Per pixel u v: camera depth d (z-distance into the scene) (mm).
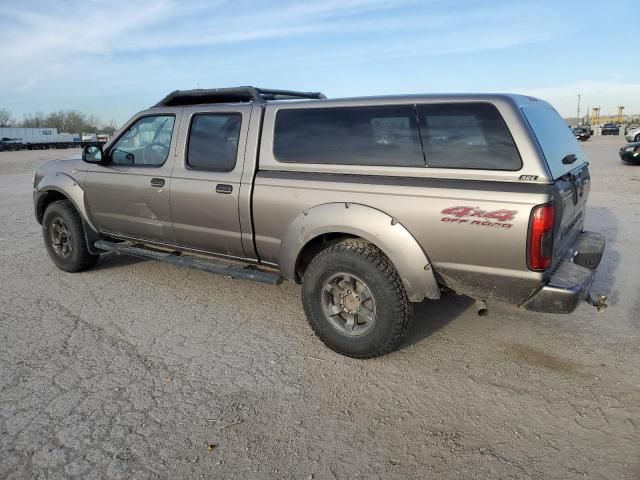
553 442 2799
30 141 79375
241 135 4223
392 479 2545
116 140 5207
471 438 2848
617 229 7734
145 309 4727
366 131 3637
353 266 3527
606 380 3398
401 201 3367
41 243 7496
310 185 3777
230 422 2998
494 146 3158
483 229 3113
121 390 3332
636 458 2656
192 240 4668
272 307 4758
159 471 2598
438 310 4605
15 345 3982
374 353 3611
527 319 4395
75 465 2633
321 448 2773
